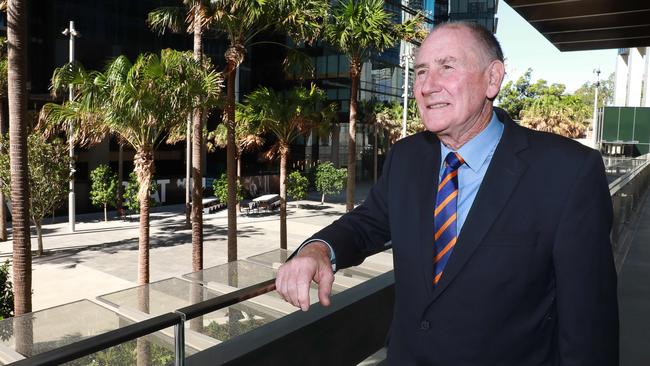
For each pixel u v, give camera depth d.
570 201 1.09
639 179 9.25
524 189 1.13
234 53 14.64
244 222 27.72
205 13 13.99
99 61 30.81
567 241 1.09
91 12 30.19
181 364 1.43
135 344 1.47
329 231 1.38
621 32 7.48
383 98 49.81
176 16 15.69
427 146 1.33
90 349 1.22
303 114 19.64
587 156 1.13
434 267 1.20
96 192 25.73
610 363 1.08
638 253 5.42
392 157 1.42
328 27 19.19
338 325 1.91
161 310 2.30
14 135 9.34
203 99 13.27
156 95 12.22
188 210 25.92
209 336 1.64
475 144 1.22
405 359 1.23
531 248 1.11
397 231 1.28
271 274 2.44
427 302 1.18
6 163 18.14
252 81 42.84
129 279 16.06
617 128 40.84
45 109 12.63
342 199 38.78
